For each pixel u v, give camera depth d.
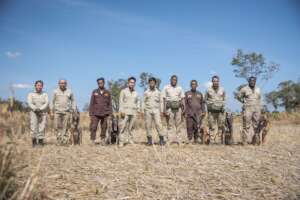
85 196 5.30
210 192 5.64
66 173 6.64
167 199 5.29
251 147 10.77
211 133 11.96
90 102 11.86
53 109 11.50
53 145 11.16
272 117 29.03
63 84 11.55
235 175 6.76
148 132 11.70
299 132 16.86
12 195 4.22
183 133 17.30
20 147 4.89
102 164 7.66
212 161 8.12
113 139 11.86
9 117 4.73
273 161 8.20
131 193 5.53
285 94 73.56
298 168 7.43
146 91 11.67
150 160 8.17
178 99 11.64
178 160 8.18
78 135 11.73
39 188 5.12
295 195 5.52
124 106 11.46
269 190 5.77
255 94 11.72
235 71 49.12
